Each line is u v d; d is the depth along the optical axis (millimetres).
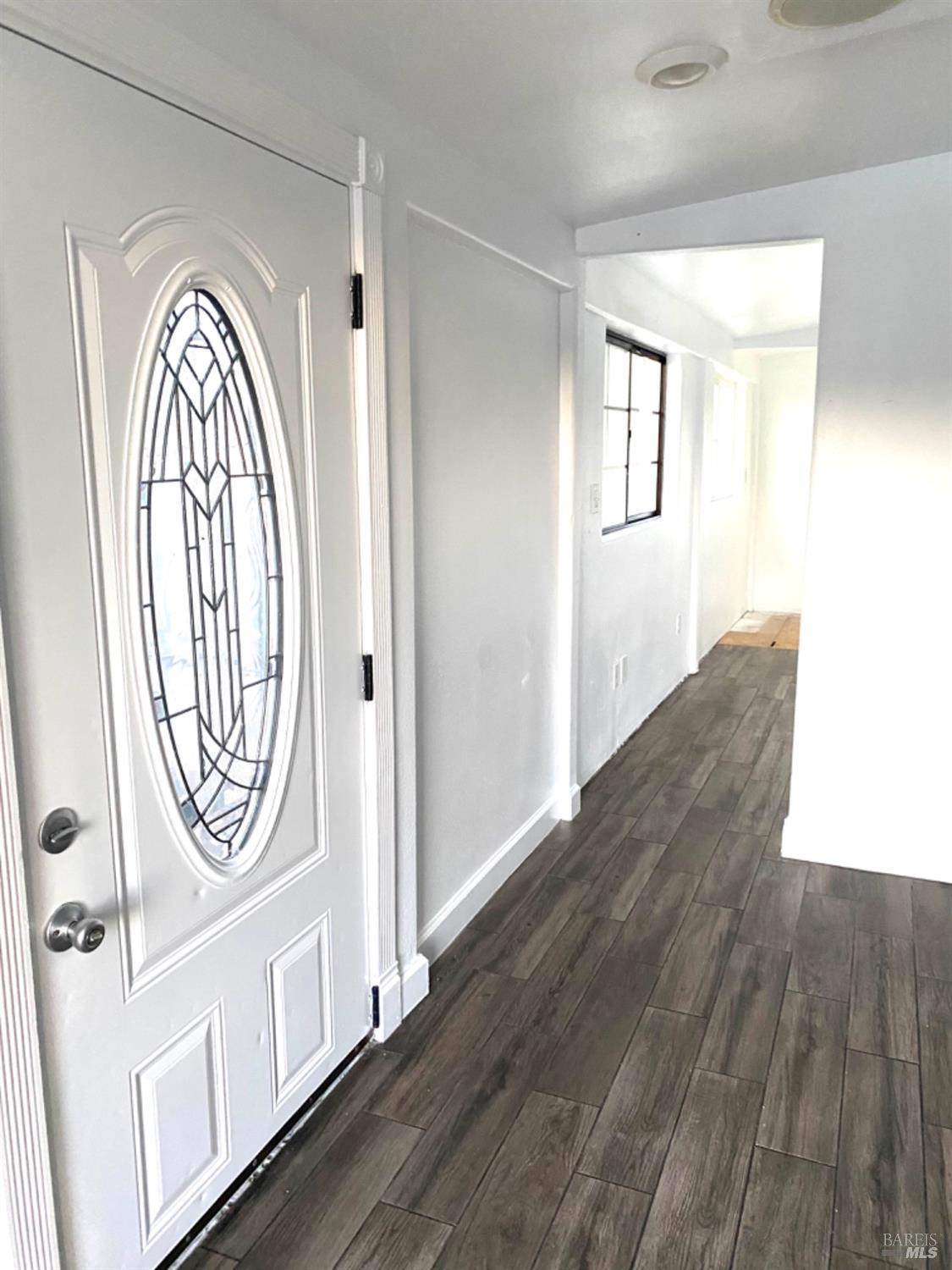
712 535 6492
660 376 5230
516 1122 2055
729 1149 1974
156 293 1422
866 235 2848
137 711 1460
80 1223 1451
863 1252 1718
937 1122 2049
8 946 1260
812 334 6438
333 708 1997
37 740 1290
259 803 1795
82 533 1332
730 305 5148
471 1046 2314
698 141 2391
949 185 2734
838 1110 2086
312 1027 2049
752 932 2859
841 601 3113
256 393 1671
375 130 2002
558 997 2525
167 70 1397
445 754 2684
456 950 2758
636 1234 1763
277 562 1773
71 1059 1400
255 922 1800
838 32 1769
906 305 2850
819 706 3219
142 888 1504
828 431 3008
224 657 1660
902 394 2908
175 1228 1665
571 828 3635
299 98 1753
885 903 3039
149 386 1428
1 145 1166
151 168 1395
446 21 1672
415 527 2389
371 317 1980
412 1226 1782
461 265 2533
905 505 2977
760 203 2943
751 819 3719
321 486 1879
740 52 1856
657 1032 2369
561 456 3377
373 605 2082
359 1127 2035
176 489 1514
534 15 1664
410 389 2203
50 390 1262
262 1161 1936
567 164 2514
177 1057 1619
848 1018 2426
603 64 1886
